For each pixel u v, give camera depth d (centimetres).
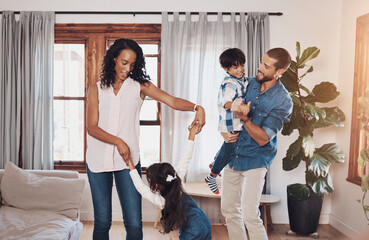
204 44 456
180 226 217
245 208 254
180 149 456
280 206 473
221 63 253
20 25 452
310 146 384
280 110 246
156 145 478
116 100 220
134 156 224
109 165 216
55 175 356
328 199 477
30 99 455
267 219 462
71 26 462
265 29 458
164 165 223
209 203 461
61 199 328
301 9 467
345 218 438
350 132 429
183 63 457
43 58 454
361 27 409
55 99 472
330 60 468
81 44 470
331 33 467
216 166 268
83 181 340
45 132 453
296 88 399
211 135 458
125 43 215
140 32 464
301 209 416
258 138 238
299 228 420
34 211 320
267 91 246
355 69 416
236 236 270
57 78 471
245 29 456
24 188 329
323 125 405
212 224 460
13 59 455
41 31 455
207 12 462
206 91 459
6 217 300
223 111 250
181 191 223
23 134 456
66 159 476
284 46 468
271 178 471
